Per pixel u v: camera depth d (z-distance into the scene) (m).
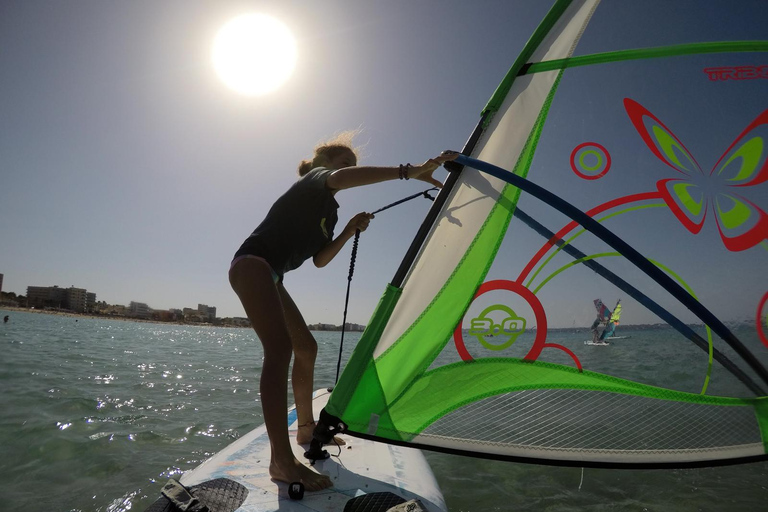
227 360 11.88
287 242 1.88
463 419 1.60
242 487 1.56
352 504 1.41
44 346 13.07
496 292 1.68
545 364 1.60
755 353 1.44
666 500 2.59
